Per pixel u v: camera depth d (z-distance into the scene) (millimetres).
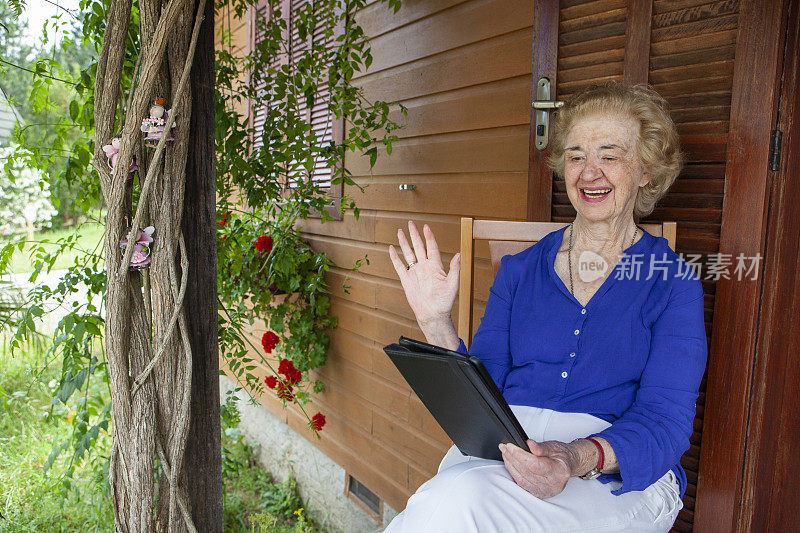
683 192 1578
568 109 1525
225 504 3871
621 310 1398
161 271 1694
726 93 1480
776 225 1467
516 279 1594
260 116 4605
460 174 2711
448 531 1092
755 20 1401
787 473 1632
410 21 2975
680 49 1561
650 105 1426
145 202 1652
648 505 1265
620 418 1364
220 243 3383
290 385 3697
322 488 3969
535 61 1937
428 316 1620
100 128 1671
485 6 2492
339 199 3680
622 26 1692
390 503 3264
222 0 3059
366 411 3473
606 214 1440
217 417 1898
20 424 4211
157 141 1671
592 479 1226
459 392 1162
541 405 1446
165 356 1723
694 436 1564
